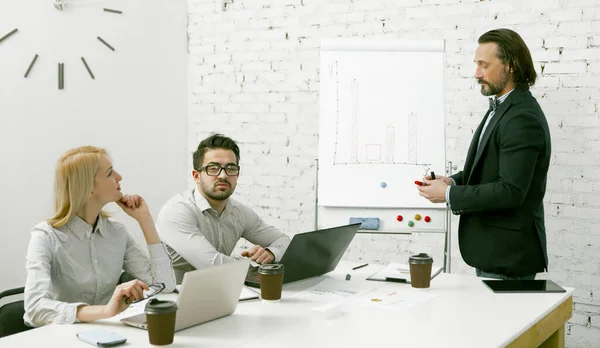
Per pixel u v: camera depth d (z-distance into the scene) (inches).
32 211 142.2
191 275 65.2
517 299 82.4
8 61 135.9
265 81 170.4
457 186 104.2
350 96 136.9
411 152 134.5
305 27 164.7
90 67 153.0
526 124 101.3
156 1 169.9
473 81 147.3
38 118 142.3
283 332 67.1
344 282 92.7
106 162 84.7
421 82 135.7
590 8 134.6
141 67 166.6
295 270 88.0
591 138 135.7
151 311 61.1
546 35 138.9
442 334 66.4
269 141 170.7
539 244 105.0
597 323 136.7
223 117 176.6
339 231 91.0
